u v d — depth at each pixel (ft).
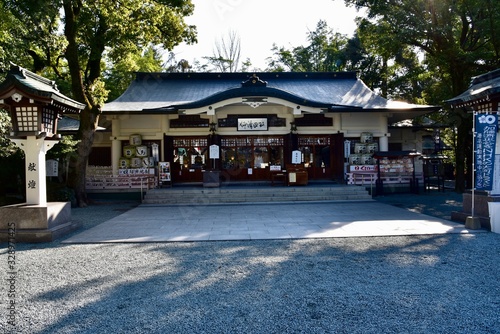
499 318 11.25
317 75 69.15
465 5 42.93
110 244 22.30
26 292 13.99
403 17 44.27
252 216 33.06
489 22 42.19
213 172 49.14
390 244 21.25
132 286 14.56
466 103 27.78
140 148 51.80
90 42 43.39
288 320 11.26
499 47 44.27
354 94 61.41
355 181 50.31
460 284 14.32
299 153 52.06
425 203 40.60
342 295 13.25
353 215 32.63
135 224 29.48
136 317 11.66
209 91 63.00
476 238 22.45
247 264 17.43
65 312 12.12
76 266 17.44
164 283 14.87
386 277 15.24
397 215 32.30
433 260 17.71
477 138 25.25
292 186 49.19
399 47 48.57
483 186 25.21
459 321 11.07
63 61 62.39
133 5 41.14
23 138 24.50
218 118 54.85
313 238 23.17
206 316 11.65
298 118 55.47
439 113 60.80
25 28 32.35
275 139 56.39
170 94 61.31
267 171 56.18
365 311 11.85
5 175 39.09
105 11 40.52
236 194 44.91
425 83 70.95
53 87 26.84
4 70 31.48
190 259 18.52
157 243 22.50
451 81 52.95
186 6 46.09
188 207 40.32
